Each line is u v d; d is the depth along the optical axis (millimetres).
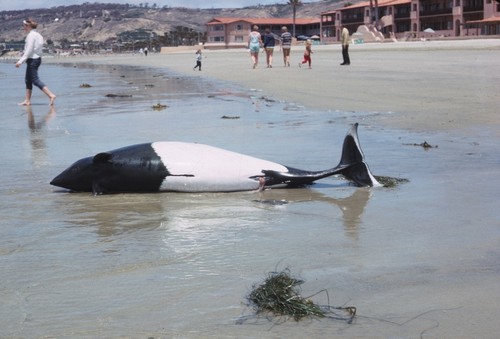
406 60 35938
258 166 6969
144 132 11352
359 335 3299
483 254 4516
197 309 3664
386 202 6207
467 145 9242
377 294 3824
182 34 184750
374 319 3479
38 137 11125
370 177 6934
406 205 6051
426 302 3678
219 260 4531
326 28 127625
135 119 13414
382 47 61562
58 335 3359
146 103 17141
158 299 3824
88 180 6926
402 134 10398
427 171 7594
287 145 9539
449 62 31609
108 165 6867
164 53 136125
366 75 23844
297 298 3695
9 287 4074
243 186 6906
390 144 9531
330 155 8633
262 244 4906
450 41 63250
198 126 11961
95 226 5551
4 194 6914
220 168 6863
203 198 6633
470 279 4023
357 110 13742
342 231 5230
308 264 4402
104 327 3445
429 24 97688
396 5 103625
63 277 4242
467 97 15062
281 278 3986
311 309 3596
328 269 4289
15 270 4398
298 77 24391
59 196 6832
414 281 4020
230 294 3879
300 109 14344
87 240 5113
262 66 36531
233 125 12000
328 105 14852
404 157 8500
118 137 10836
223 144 9742
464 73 23188
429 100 14852
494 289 3838
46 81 30719
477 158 8266
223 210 6070
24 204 6445
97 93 21531
